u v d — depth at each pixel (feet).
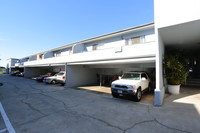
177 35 19.94
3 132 9.20
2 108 15.56
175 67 21.63
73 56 34.27
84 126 10.25
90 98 21.94
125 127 10.00
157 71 17.03
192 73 45.98
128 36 32.58
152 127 9.95
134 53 21.39
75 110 14.85
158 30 17.28
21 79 61.36
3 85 38.93
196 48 31.76
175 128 9.71
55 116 12.74
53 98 21.74
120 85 19.99
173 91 23.71
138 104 17.67
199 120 11.33
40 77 48.29
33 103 18.16
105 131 9.29
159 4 16.80
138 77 22.31
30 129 9.70
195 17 13.42
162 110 14.60
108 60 25.89
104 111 14.43
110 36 35.45
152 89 30.66
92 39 39.88
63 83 37.70
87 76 43.86
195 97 20.57
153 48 19.16
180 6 14.66
